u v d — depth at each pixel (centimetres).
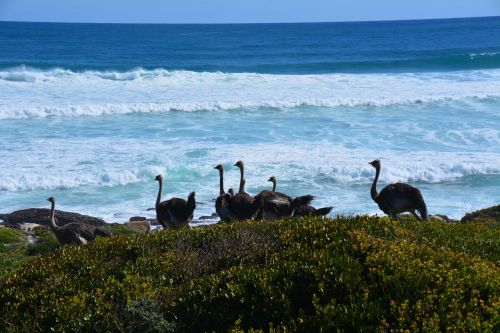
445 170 3253
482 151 3619
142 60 9738
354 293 1006
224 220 1955
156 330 1012
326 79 6450
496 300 947
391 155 3506
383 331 903
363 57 10512
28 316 1079
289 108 4956
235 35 19175
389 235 1272
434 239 1270
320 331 927
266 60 9881
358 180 3150
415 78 6612
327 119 4541
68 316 1051
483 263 1098
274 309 1011
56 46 12769
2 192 2958
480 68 8281
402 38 16712
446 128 4191
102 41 14825
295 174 3203
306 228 1273
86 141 3816
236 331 949
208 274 1191
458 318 906
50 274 1233
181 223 1952
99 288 1116
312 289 1038
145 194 2973
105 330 1031
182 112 4794
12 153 3488
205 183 3103
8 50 11538
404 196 1864
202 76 6488
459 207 2770
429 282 997
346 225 1305
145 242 1336
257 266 1141
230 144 3759
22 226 2364
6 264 1761
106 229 2123
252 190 2983
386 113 4750
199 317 1046
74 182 3048
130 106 4753
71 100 5091
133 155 3472
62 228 1934
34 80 6203
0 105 4753
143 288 1114
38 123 4328
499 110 4788
